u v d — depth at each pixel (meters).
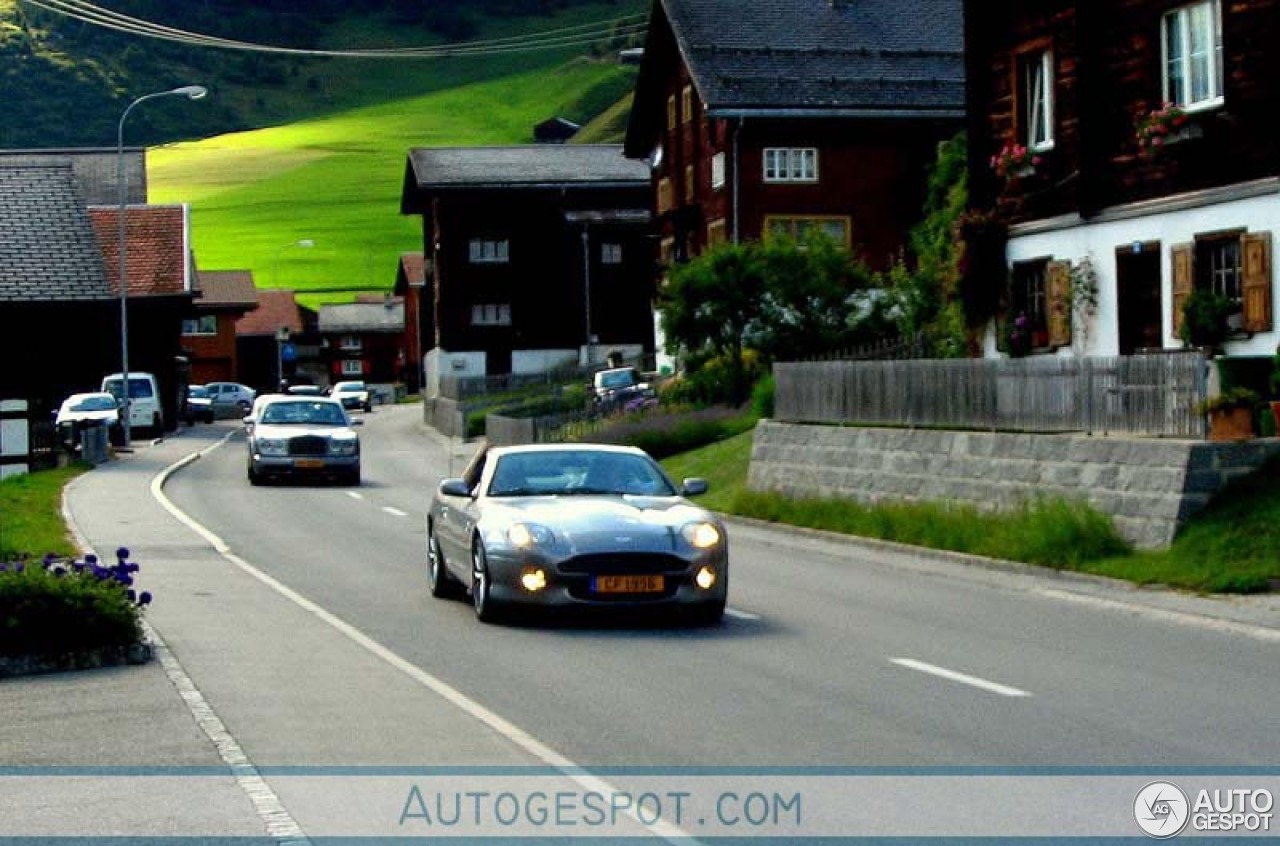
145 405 130.00
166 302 148.50
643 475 37.59
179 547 54.38
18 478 84.81
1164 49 61.25
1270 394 44.81
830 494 62.84
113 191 176.50
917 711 24.64
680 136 141.12
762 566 48.16
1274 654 30.38
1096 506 45.75
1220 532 40.97
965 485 53.44
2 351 129.88
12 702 26.12
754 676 27.98
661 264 139.00
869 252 130.12
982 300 71.94
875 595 40.59
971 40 73.00
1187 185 60.06
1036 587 41.78
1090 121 64.94
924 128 130.50
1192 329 57.72
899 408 58.69
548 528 34.19
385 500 79.56
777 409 69.25
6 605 29.06
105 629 29.56
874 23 135.75
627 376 133.50
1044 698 25.72
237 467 105.50
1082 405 48.19
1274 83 55.91
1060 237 67.38
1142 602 38.31
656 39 142.38
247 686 27.22
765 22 134.88
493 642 32.41
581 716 24.38
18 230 131.50
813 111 127.88
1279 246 55.66
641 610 36.69
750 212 128.50
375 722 23.98
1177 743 22.16
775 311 96.50
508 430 113.50
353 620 36.06
